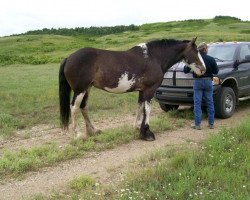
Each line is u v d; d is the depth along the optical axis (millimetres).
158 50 8648
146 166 6633
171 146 7805
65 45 51125
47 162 7043
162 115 10789
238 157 6613
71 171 6664
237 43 11445
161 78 8672
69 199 5406
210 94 9133
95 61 7996
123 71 8148
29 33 92688
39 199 5434
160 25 81625
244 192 5246
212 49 11414
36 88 16438
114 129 9117
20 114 11680
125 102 12938
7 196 5719
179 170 6035
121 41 46625
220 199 4984
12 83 18531
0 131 9562
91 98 13617
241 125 8562
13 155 7359
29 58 35812
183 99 10031
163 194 5309
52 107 12633
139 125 8859
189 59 8867
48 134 9320
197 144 7914
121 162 7008
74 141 8180
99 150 7719
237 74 10562
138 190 5480
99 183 6000
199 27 64312
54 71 24969
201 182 5656
